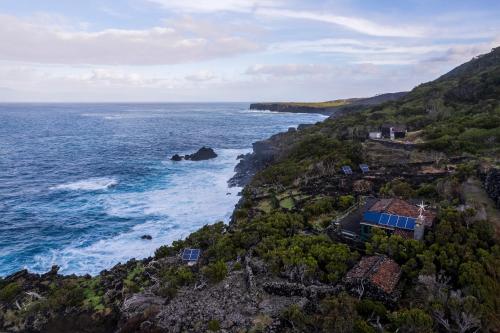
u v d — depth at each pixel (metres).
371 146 73.31
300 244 36.09
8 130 185.38
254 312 28.86
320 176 62.44
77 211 64.06
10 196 72.62
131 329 29.69
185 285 34.50
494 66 134.62
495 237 30.66
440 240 30.94
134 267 41.88
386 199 40.81
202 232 46.72
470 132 67.75
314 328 25.88
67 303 34.81
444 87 123.75
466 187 42.59
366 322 24.89
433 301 25.09
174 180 84.31
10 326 33.19
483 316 23.56
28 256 48.69
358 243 35.16
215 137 165.12
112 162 104.94
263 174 71.56
